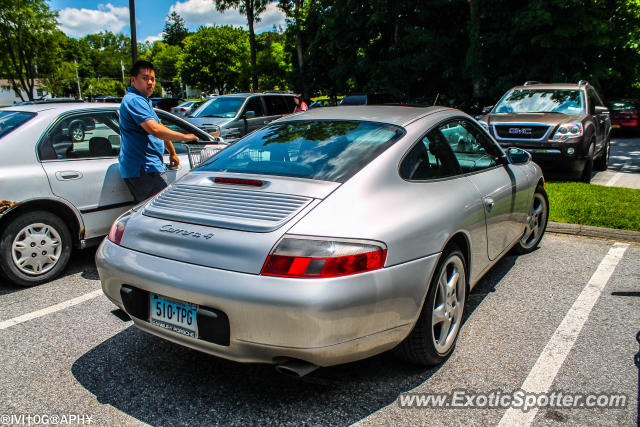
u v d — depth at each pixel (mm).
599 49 18156
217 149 5512
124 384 2707
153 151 4293
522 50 18094
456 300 2918
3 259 4027
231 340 2203
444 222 2654
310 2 27016
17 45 31156
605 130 10094
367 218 2316
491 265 3619
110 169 4629
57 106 4547
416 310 2438
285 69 30859
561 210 5984
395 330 2365
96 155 4602
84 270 4652
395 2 21406
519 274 4270
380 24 22297
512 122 8430
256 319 2119
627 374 2695
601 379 2650
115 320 3555
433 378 2697
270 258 2141
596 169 10672
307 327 2074
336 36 23891
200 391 2631
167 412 2445
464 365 2820
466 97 20609
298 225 2225
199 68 69500
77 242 4516
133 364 2928
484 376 2703
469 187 3131
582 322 3334
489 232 3365
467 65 18891
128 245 2596
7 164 4004
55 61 33938
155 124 4008
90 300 3926
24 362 2943
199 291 2221
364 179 2521
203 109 12320
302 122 3352
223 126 11172
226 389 2648
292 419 2371
